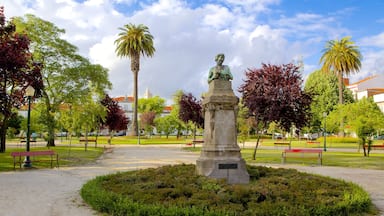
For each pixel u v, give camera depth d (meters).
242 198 8.20
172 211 6.95
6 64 17.98
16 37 19.27
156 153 29.44
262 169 12.26
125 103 120.88
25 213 7.91
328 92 62.31
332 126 44.94
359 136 26.41
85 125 31.53
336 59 49.69
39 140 53.19
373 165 19.94
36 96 21.78
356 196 8.44
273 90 20.19
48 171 15.90
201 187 9.30
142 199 8.03
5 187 11.37
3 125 25.67
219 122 10.96
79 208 8.35
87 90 32.88
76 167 17.78
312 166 19.22
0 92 18.84
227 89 11.23
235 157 10.73
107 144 46.28
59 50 32.34
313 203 7.77
